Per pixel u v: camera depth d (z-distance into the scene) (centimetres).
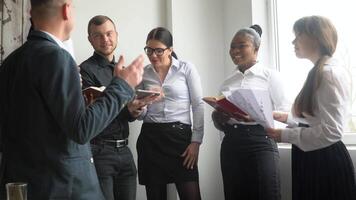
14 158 112
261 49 273
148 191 223
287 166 241
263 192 194
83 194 113
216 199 288
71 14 118
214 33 291
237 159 202
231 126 206
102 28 220
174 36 276
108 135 209
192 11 282
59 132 110
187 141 222
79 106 104
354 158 210
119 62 120
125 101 112
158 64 221
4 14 225
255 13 271
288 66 270
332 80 154
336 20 247
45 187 108
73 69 108
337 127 153
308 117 165
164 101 221
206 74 286
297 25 171
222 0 294
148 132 223
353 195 160
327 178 161
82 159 115
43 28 115
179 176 219
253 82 206
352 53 239
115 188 217
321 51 164
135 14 273
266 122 177
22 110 109
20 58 112
